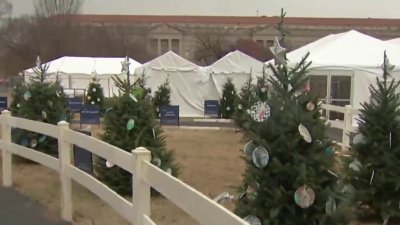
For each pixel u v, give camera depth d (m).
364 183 7.10
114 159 4.98
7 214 6.73
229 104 24.53
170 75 27.11
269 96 5.41
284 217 5.08
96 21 100.94
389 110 7.20
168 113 19.55
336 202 5.12
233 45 77.19
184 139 15.80
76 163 8.19
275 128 5.11
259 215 5.09
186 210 3.33
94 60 33.97
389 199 6.95
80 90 30.95
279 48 5.50
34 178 9.29
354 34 21.95
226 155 12.51
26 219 6.50
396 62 19.59
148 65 27.14
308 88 5.53
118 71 32.81
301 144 5.12
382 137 7.12
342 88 19.80
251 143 5.22
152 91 26.78
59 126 6.59
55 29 77.75
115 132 8.18
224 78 27.02
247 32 91.88
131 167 4.45
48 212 6.88
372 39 21.70
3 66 76.44
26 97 11.47
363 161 7.20
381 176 6.91
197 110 27.12
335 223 4.99
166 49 97.69
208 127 20.25
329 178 5.14
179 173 9.39
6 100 22.78
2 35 77.75
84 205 7.33
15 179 9.14
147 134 8.25
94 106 19.09
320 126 5.25
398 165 6.95
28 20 80.12
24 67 73.88
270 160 5.09
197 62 75.38
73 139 6.30
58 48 77.50
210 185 9.02
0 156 11.06
